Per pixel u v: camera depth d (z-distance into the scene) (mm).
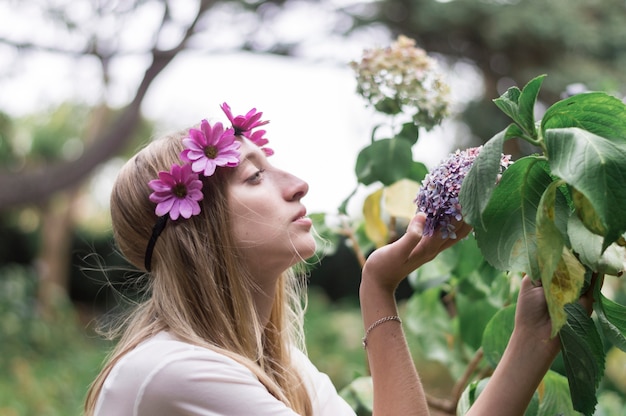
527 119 954
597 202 827
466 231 1067
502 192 962
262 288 1262
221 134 1226
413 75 1619
